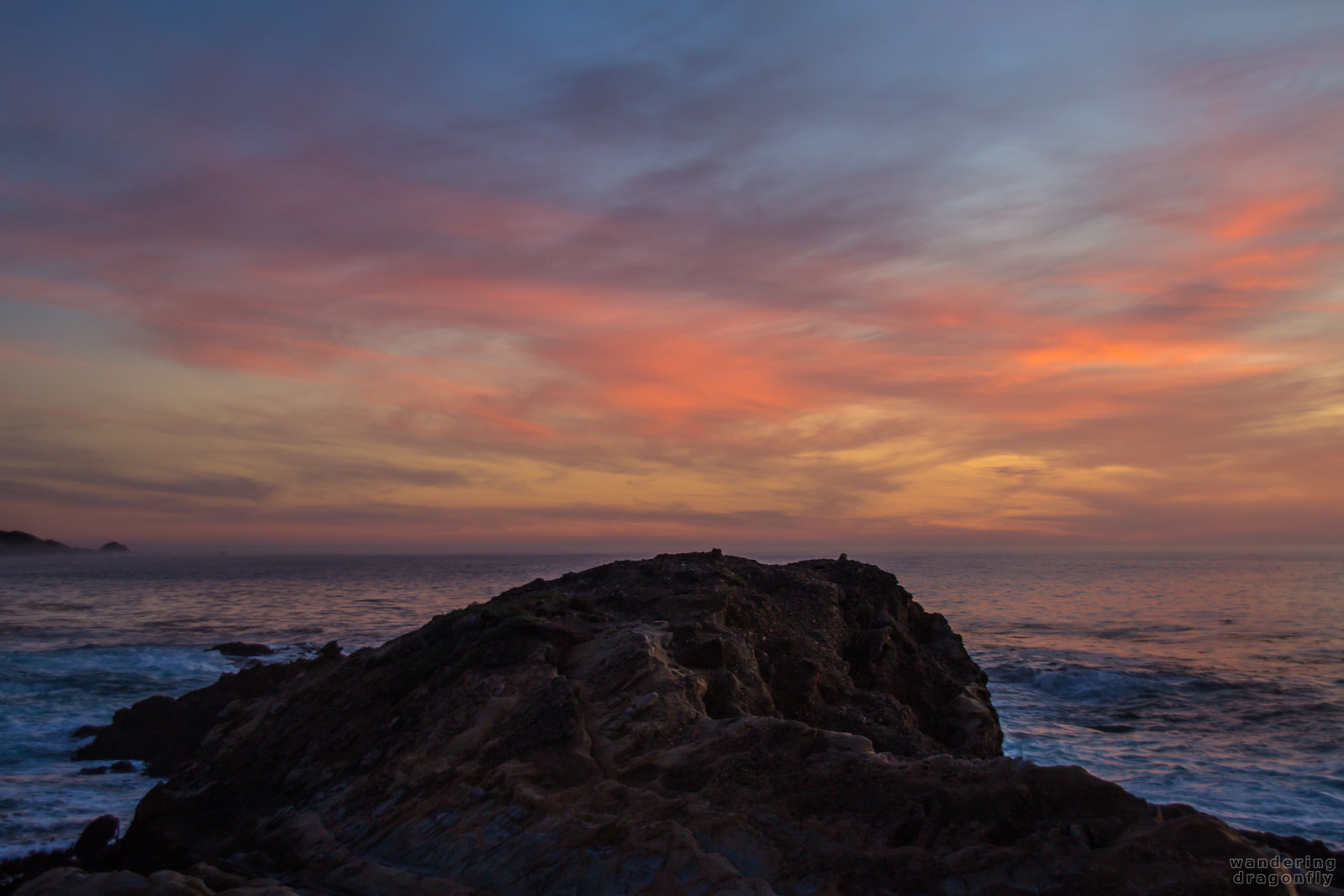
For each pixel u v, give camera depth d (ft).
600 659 43.55
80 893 28.40
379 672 50.34
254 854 36.55
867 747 31.30
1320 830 55.98
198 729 79.15
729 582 57.52
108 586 403.34
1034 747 79.41
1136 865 22.68
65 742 84.28
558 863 28.73
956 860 24.61
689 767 32.83
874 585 64.18
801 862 26.27
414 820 34.47
